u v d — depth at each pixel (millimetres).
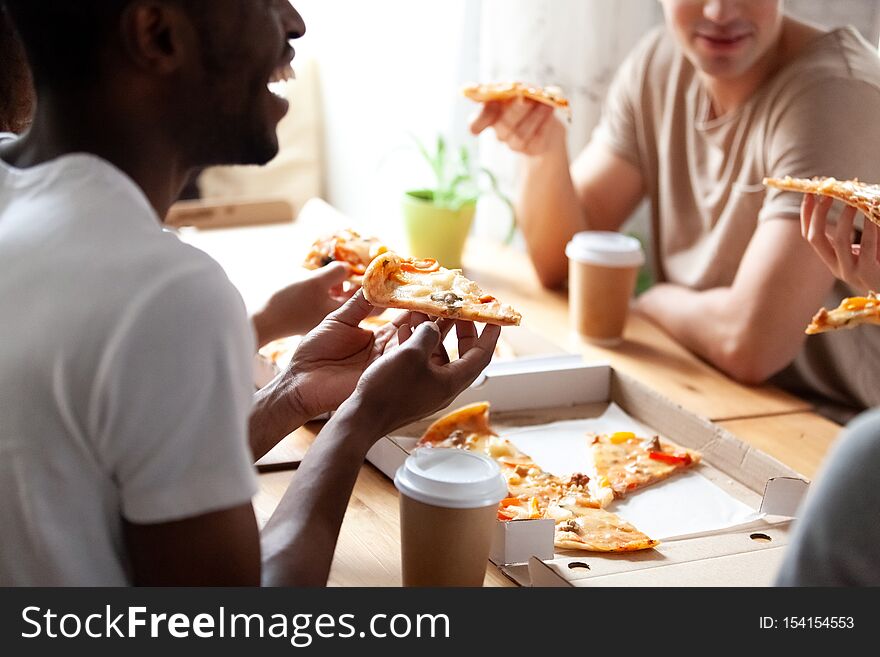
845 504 721
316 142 3295
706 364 1805
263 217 2336
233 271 1962
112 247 726
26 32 758
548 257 2100
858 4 2387
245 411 751
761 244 1819
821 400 2010
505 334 1724
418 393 971
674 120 2129
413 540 982
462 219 2078
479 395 1462
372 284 1155
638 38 2664
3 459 729
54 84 772
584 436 1429
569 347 1806
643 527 1202
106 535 755
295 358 1186
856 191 1465
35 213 754
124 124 773
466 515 958
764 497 1190
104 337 699
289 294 1400
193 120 799
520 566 1087
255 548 770
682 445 1409
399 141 2938
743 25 1833
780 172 1852
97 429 711
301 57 3225
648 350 1832
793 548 757
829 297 1950
